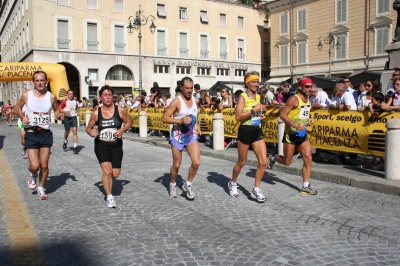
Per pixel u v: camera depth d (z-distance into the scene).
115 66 38.72
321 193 6.42
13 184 7.31
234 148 11.77
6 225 4.89
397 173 6.65
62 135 17.95
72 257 3.89
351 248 4.05
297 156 9.26
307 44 37.94
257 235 4.46
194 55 43.34
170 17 41.44
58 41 35.34
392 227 4.70
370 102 8.09
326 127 8.52
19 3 40.16
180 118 5.80
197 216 5.20
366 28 32.75
